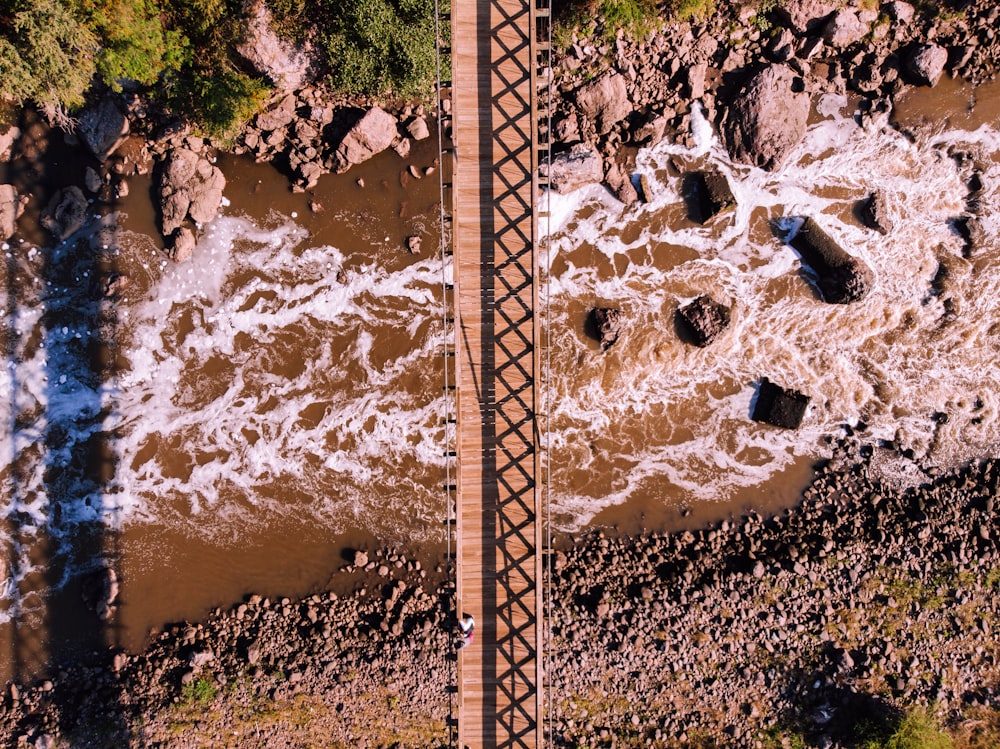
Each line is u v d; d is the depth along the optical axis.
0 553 21.84
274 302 22.38
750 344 22.25
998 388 21.86
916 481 21.89
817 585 21.28
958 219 22.09
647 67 21.48
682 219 22.31
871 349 22.14
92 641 21.62
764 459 22.08
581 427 22.20
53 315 22.25
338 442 22.27
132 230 22.09
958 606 21.23
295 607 21.64
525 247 17.81
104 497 22.06
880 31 21.38
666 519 21.97
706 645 21.03
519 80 17.61
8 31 18.17
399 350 22.38
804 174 22.20
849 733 20.59
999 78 21.84
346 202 22.19
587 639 21.03
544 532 21.84
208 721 20.83
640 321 22.31
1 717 21.09
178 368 22.31
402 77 19.92
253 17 19.45
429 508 22.03
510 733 17.91
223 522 22.06
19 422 22.16
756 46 21.58
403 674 20.92
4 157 21.83
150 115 21.36
